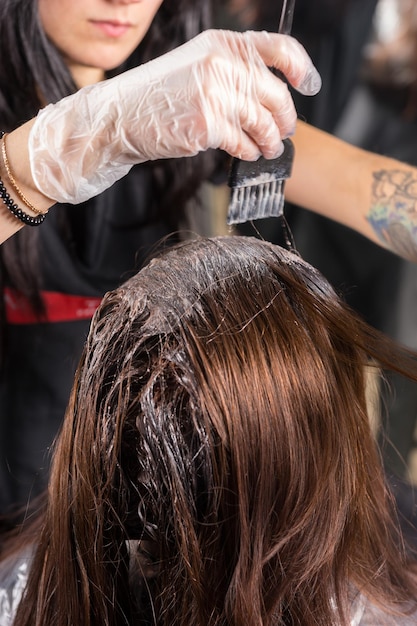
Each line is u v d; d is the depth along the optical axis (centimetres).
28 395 111
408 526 88
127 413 54
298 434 53
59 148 66
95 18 88
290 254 60
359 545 60
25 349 109
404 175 94
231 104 62
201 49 63
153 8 91
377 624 60
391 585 64
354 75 135
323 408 54
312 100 136
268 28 129
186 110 62
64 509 58
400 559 68
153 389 52
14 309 107
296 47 64
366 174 96
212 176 107
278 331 54
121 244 108
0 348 109
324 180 98
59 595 59
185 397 52
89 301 108
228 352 52
